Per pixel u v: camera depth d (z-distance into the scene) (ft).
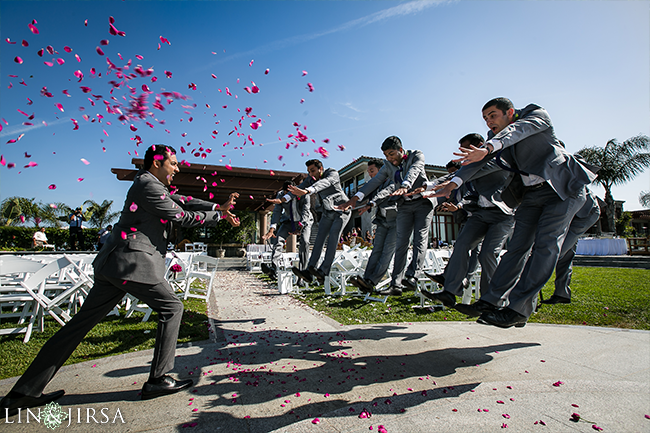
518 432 4.82
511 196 8.66
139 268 6.52
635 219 92.27
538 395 6.02
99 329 11.55
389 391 6.82
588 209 8.74
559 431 4.85
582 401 5.78
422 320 13.55
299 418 5.75
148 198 6.74
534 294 7.25
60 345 6.27
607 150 66.90
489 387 6.49
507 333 11.10
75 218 44.42
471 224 10.55
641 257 39.01
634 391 6.18
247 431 5.35
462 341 10.30
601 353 8.95
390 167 13.03
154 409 6.10
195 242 54.90
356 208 14.73
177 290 20.12
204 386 7.12
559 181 7.20
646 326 11.83
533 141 7.48
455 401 5.83
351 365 8.36
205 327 12.23
